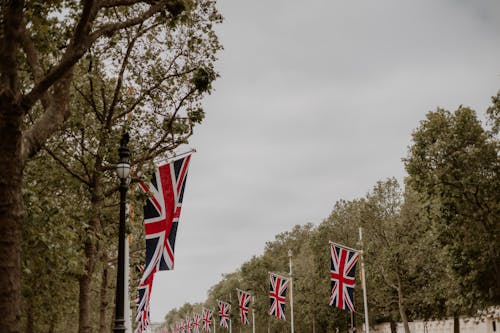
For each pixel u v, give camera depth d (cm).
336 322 5684
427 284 3878
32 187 1827
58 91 1099
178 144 1927
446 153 3175
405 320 3875
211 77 1870
